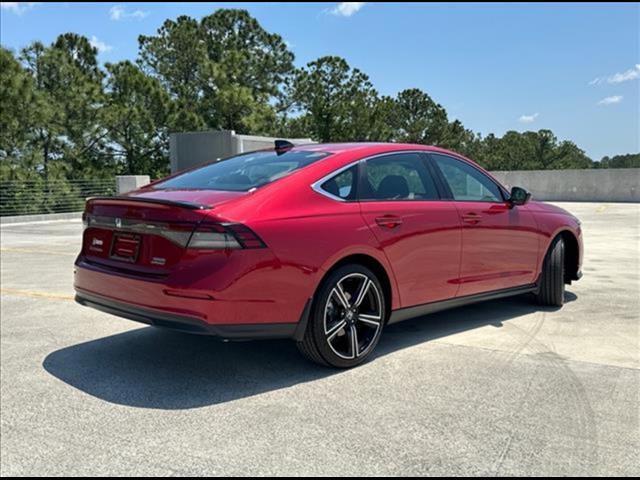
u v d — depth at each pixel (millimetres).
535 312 5516
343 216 3924
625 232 12984
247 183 3961
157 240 3639
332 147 4512
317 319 3785
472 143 60219
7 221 19656
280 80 41688
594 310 5574
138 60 38438
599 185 28031
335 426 3150
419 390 3615
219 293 3396
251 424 3199
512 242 5125
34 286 7320
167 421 3268
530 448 2885
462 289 4715
